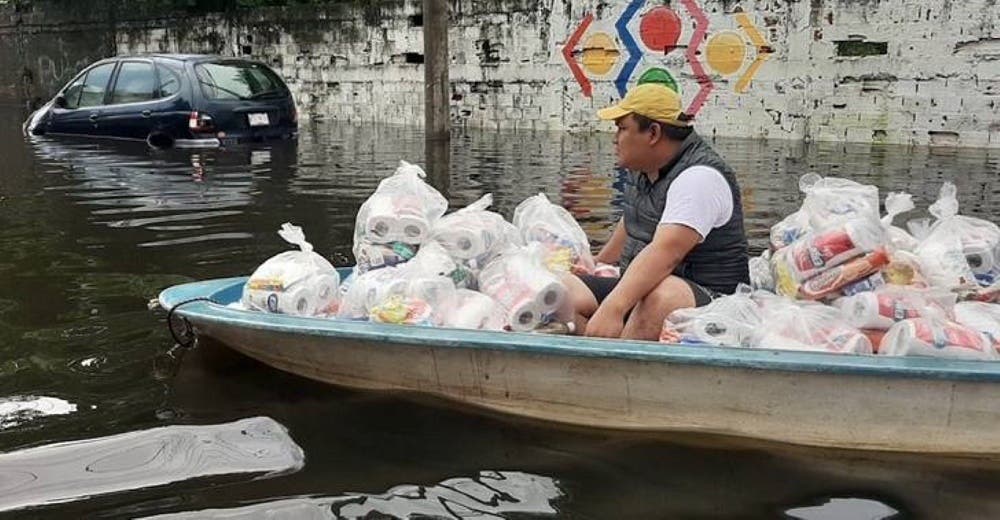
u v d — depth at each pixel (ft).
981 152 29.58
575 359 7.95
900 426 7.59
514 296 9.01
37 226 16.98
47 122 33.60
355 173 24.79
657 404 7.98
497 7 40.60
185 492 6.90
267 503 6.73
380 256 9.87
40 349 10.08
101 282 12.93
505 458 7.55
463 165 27.04
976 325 7.97
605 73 38.37
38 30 59.77
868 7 32.09
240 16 50.42
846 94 33.14
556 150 31.55
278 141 32.58
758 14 34.27
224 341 9.71
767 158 28.48
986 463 7.49
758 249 15.56
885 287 8.43
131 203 19.58
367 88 46.68
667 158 9.21
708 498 6.91
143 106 31.01
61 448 7.63
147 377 9.27
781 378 7.59
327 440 7.86
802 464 7.48
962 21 30.45
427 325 8.78
